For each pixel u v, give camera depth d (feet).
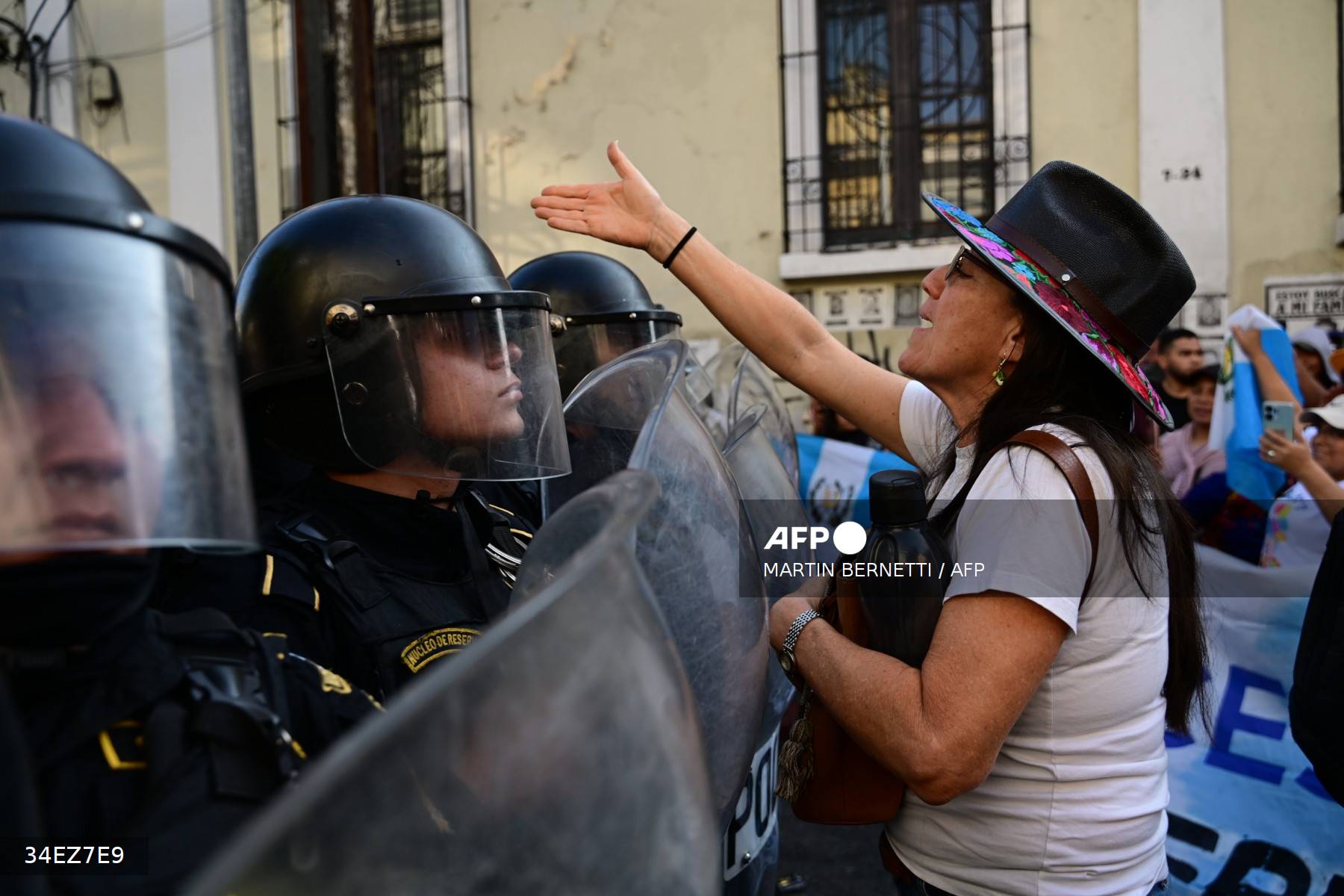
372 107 19.76
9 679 2.56
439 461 4.51
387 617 3.99
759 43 24.21
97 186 2.67
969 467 4.81
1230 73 22.17
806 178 24.09
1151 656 4.44
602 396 4.83
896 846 4.84
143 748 2.56
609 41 24.88
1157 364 18.13
